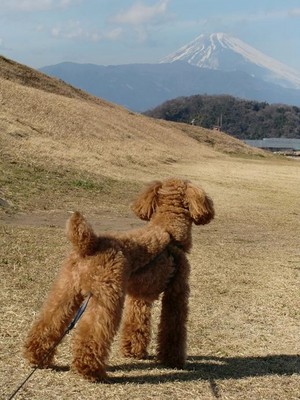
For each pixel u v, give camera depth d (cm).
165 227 208
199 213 209
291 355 227
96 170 721
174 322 210
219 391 196
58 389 186
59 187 577
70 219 189
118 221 487
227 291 289
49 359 193
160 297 221
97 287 188
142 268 198
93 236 189
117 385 191
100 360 189
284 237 495
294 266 357
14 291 250
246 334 242
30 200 500
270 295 289
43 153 709
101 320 188
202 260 345
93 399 183
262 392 198
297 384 205
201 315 255
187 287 211
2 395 181
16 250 304
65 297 191
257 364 218
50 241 334
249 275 321
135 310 213
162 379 199
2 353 202
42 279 268
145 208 213
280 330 248
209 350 226
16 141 726
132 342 213
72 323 187
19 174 578
